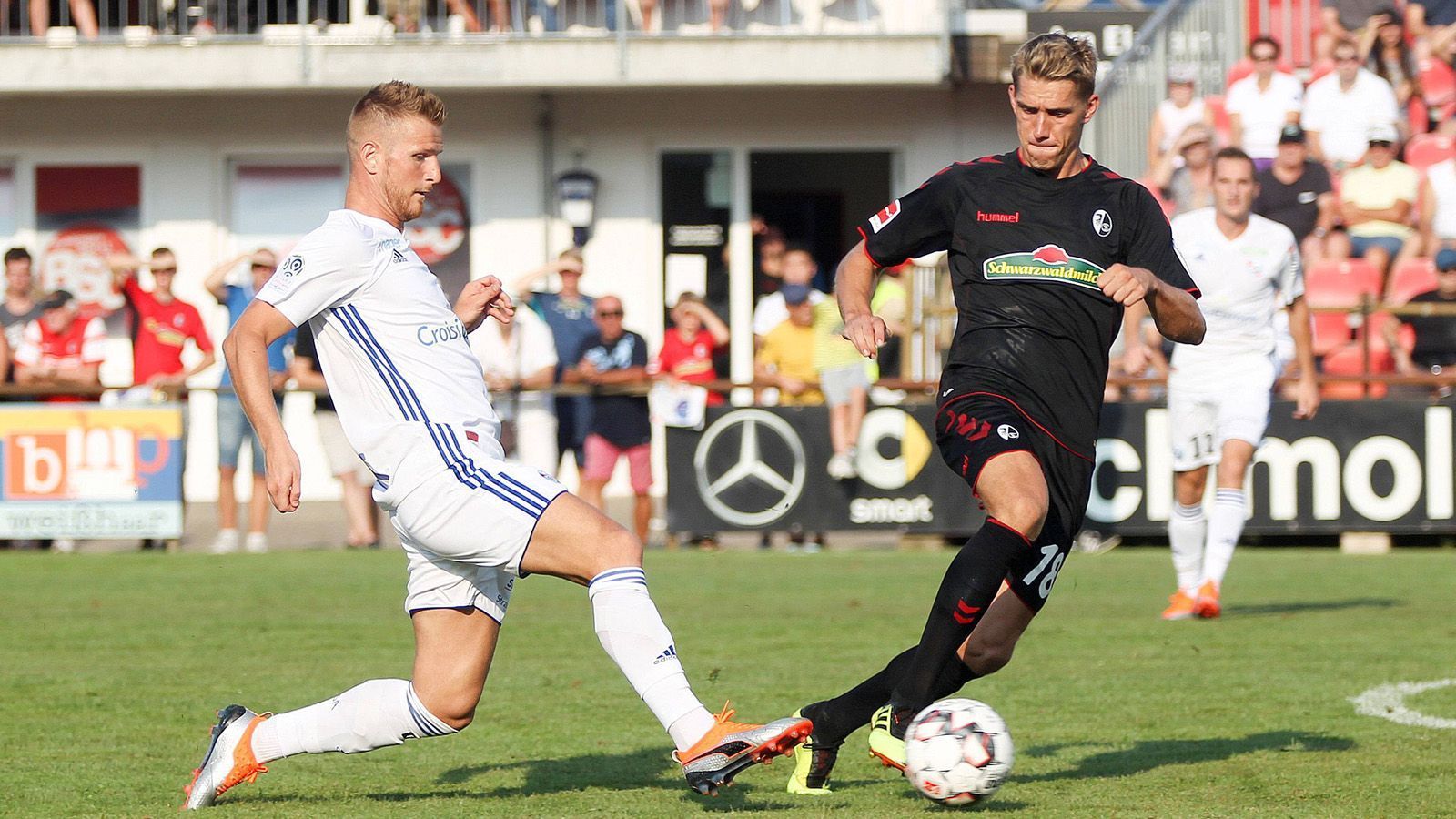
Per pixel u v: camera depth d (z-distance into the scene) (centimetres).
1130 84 5553
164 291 4762
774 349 4688
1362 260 4978
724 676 2442
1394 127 5216
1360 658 2628
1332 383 4638
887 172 6762
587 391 4619
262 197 6688
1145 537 4691
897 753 1543
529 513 1474
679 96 6650
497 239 6656
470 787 1727
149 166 6638
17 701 2288
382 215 1528
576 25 6525
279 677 2486
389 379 1479
